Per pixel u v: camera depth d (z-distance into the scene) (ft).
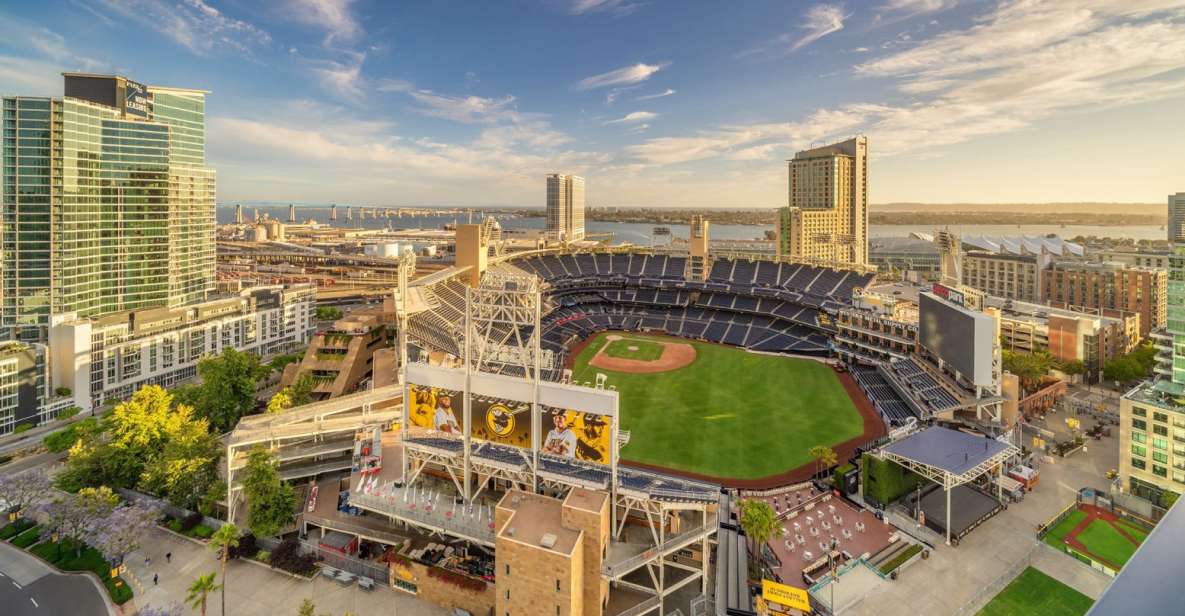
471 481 244.63
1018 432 333.42
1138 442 265.34
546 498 202.90
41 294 490.49
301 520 243.40
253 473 234.17
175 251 591.78
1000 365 326.85
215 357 402.52
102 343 414.00
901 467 256.32
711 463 293.23
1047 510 253.65
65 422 383.04
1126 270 560.20
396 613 197.06
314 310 632.38
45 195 487.20
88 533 222.69
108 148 531.91
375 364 399.85
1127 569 65.41
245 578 218.18
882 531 238.07
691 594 206.69
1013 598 198.49
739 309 616.80
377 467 259.80
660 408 372.38
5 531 250.98
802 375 447.83
